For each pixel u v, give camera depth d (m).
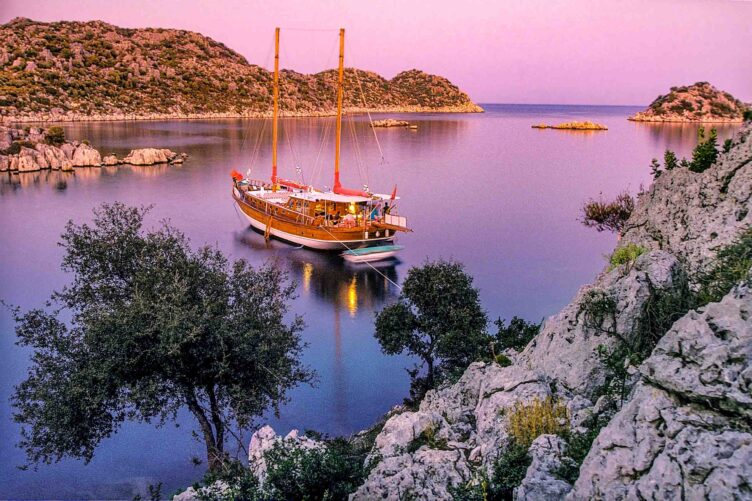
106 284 17.06
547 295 37.50
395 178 85.62
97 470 18.70
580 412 11.38
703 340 8.02
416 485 10.93
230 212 65.50
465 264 44.78
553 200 65.44
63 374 15.21
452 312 21.00
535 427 11.30
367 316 35.28
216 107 196.12
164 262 17.06
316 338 31.06
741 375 7.41
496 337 21.69
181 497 12.01
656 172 19.88
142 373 14.65
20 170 84.88
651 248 17.70
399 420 13.97
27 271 41.81
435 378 21.09
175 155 100.06
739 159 16.47
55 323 15.97
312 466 11.30
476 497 9.88
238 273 17.84
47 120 144.00
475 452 11.98
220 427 16.05
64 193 71.94
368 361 27.73
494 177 82.19
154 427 21.22
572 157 91.81
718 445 6.96
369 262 47.66
